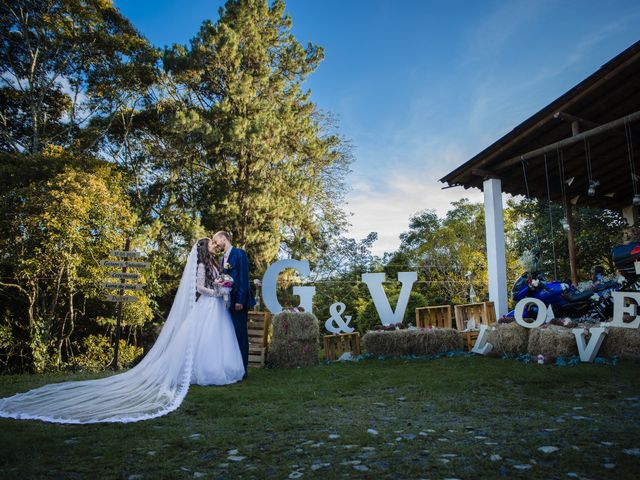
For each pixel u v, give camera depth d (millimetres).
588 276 14156
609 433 2682
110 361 12477
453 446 2533
